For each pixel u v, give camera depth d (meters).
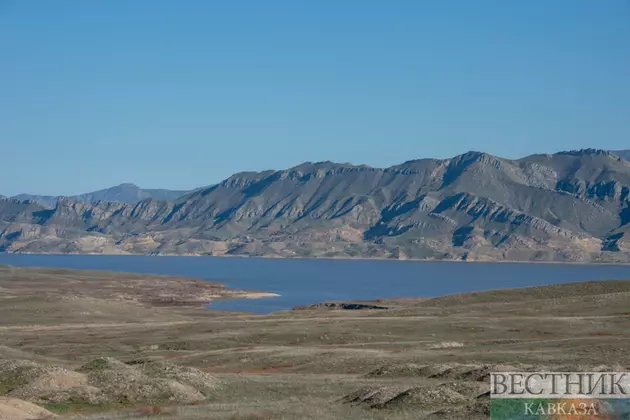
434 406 40.56
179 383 49.19
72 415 40.94
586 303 112.25
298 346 88.06
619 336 79.50
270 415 38.53
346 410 40.69
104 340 99.81
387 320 105.06
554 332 89.00
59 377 48.94
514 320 98.62
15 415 37.84
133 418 38.84
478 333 91.81
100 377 49.28
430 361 64.81
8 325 124.25
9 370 50.69
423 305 144.62
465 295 145.12
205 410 41.66
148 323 122.25
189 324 114.44
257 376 57.66
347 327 99.31
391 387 45.56
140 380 48.69
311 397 47.72
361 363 65.88
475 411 37.03
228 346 91.56
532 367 51.69
